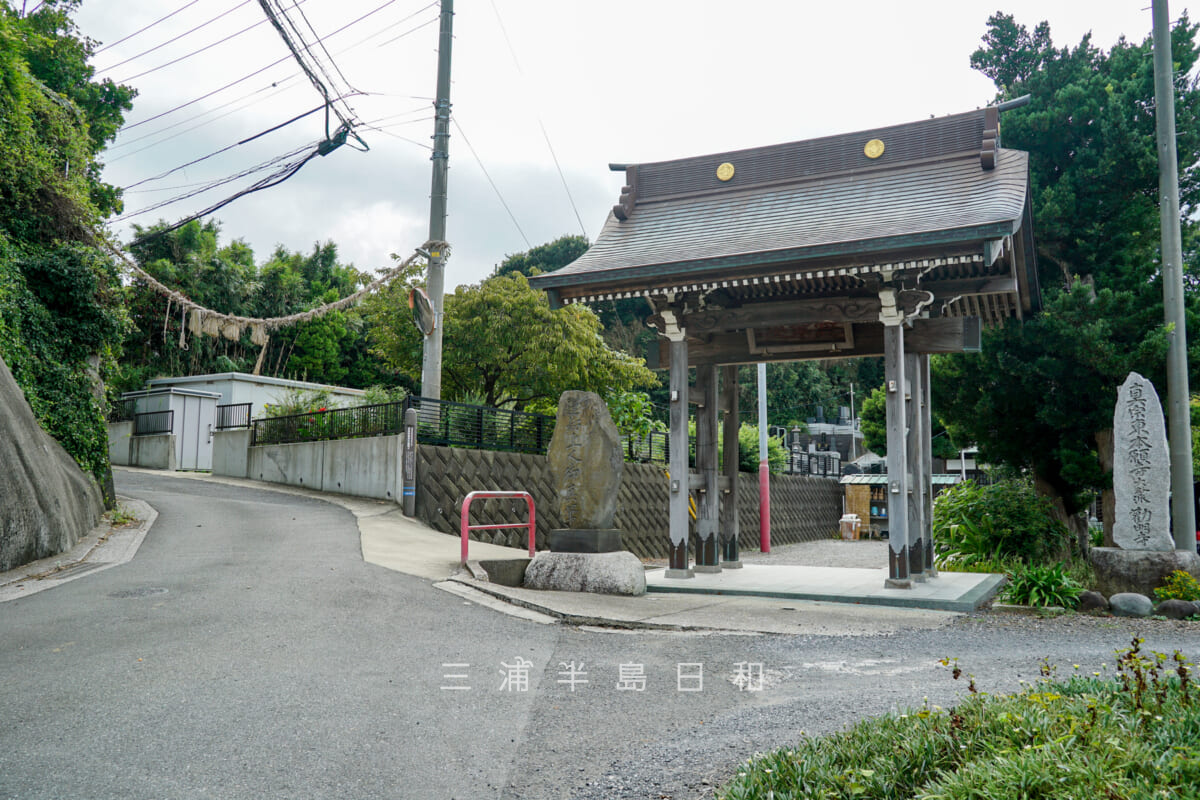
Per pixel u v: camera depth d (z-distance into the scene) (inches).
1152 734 130.8
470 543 532.1
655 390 1641.2
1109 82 550.9
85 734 172.7
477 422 708.7
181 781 150.2
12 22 702.5
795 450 1306.6
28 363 528.7
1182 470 441.7
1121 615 335.9
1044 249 569.9
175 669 220.5
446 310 872.3
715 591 411.8
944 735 139.1
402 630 276.2
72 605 298.7
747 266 401.7
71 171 706.2
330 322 1588.3
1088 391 529.0
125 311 658.8
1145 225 545.3
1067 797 108.5
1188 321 511.5
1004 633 297.6
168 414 1034.7
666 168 505.7
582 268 445.1
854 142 459.8
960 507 557.6
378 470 679.7
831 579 454.3
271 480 820.0
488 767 161.2
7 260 548.1
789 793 129.6
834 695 207.3
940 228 364.2
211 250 1595.7
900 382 405.7
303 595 322.3
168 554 418.6
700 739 175.5
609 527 413.4
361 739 173.9
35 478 413.1
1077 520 597.0
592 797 146.5
